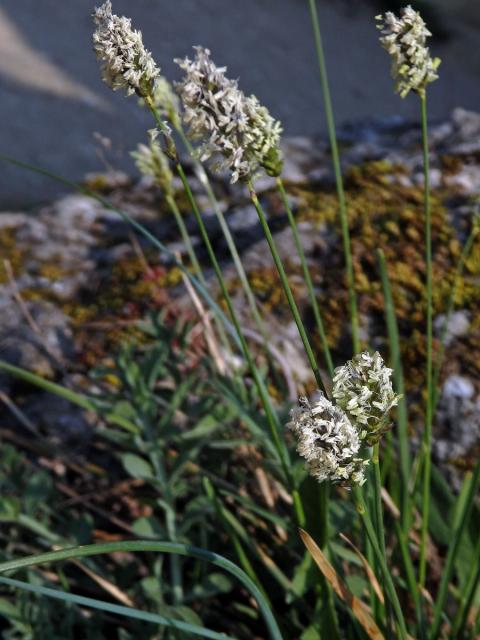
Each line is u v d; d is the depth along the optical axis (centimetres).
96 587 21
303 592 18
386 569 13
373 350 25
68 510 23
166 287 27
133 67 13
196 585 19
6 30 101
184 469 22
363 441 12
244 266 28
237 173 13
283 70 110
